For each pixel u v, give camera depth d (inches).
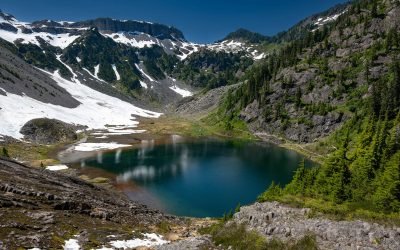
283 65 7815.0
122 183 3309.5
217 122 7869.1
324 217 1175.6
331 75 6486.2
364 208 1286.9
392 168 1489.9
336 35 7568.9
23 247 1011.3
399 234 1013.2
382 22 7017.7
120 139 5940.0
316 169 2052.2
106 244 1259.8
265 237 1135.6
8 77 7150.6
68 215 1469.0
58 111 6983.3
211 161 4377.5
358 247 970.1
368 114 4675.2
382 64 5826.8
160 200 2859.3
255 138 6412.4
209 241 1270.9
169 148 5285.4
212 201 2859.3
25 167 2294.5
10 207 1317.7
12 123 5196.9
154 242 1433.3
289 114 6407.5
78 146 5118.1
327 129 5506.9
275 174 3730.3
